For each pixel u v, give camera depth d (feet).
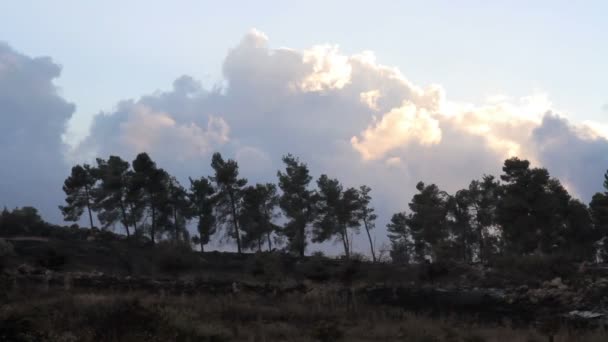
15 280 100.37
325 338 77.46
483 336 83.56
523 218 208.85
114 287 113.70
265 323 85.92
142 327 63.98
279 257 175.22
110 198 244.01
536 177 212.43
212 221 246.27
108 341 59.52
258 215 245.24
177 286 120.06
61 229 230.89
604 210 227.20
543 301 107.45
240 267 191.21
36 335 56.34
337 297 115.55
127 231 242.17
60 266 150.61
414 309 112.37
